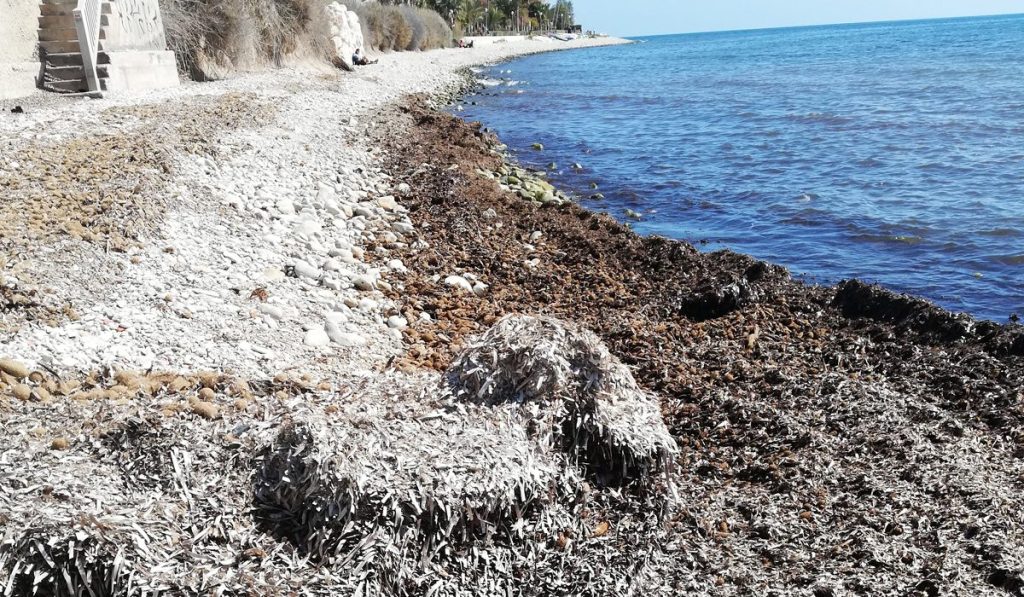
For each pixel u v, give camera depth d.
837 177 15.52
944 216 12.36
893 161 16.95
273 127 13.48
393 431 3.91
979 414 5.81
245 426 4.07
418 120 18.19
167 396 4.43
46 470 3.50
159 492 3.56
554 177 15.64
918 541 4.38
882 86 33.31
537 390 4.27
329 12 30.09
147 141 9.97
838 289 8.16
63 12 14.54
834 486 4.91
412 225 9.78
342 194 10.41
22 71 13.48
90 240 6.68
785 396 6.04
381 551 3.43
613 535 4.05
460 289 7.98
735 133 21.67
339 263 8.01
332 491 3.52
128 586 3.07
